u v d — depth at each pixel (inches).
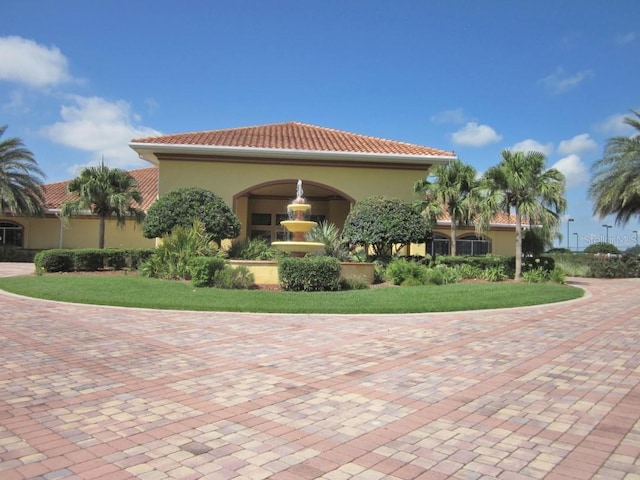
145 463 156.0
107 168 1100.5
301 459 160.7
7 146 1259.8
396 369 273.7
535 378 257.3
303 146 920.3
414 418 198.4
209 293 556.7
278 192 1127.6
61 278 661.9
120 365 276.5
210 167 901.8
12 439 173.0
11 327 383.6
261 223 1130.7
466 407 211.9
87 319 425.7
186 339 350.0
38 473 148.3
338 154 892.0
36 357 291.4
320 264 598.5
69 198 1417.3
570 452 167.6
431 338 362.3
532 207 785.6
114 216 1221.7
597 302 590.6
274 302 512.4
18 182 1277.1
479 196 849.5
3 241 1368.1
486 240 1363.2
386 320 444.8
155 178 1517.0
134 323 410.6
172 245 691.4
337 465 156.8
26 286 613.9
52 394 223.3
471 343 344.8
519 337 367.2
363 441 175.6
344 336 367.2
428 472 152.8
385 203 774.5
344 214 1136.8
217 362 286.4
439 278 713.6
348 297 550.6
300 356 303.0
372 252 848.9
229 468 153.6
